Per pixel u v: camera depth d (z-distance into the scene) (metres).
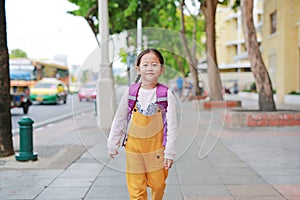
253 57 10.83
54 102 26.28
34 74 28.41
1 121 6.75
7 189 4.82
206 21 16.69
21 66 28.50
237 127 10.09
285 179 5.28
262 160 6.52
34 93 25.95
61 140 9.16
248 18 10.64
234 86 39.03
